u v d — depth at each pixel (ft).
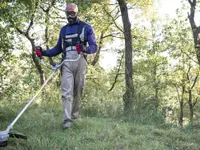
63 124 17.66
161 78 96.17
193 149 15.71
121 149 14.64
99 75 82.23
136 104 25.20
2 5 36.83
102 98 28.07
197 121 22.48
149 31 87.97
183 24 88.69
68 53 17.74
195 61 92.84
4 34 45.09
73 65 17.79
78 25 17.83
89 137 15.92
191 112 100.01
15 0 39.45
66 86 17.74
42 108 25.21
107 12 67.00
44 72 75.36
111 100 27.48
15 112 21.16
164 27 88.69
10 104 25.18
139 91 26.78
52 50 18.37
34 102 27.04
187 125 21.03
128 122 21.65
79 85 18.25
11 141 14.32
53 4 61.93
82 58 17.97
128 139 16.21
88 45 17.49
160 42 88.63
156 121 22.59
